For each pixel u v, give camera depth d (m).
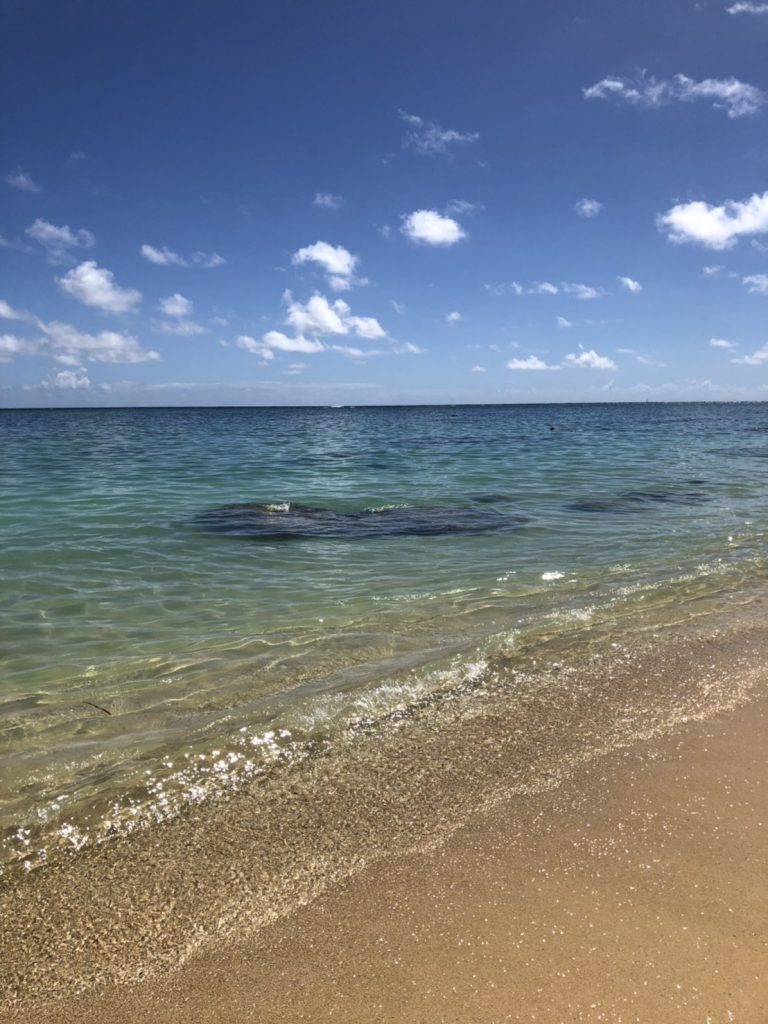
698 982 2.24
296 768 3.72
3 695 4.75
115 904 2.66
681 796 3.41
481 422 81.44
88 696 4.73
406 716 4.35
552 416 115.81
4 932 2.51
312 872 2.84
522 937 2.46
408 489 16.95
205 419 102.12
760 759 3.79
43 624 6.34
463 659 5.35
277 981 2.28
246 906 2.65
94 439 41.88
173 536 10.55
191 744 4.00
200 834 3.13
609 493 16.19
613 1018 2.10
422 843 3.04
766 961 2.33
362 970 2.31
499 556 9.34
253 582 7.92
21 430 56.91
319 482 18.44
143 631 6.14
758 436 45.69
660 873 2.81
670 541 10.38
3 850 3.02
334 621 6.40
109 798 3.43
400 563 8.94
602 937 2.45
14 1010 2.16
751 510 13.60
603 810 3.29
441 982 2.26
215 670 5.20
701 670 5.12
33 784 3.58
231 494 15.72
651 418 96.94
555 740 4.02
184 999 2.21
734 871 2.82
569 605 6.88
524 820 3.21
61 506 13.41
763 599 7.06
